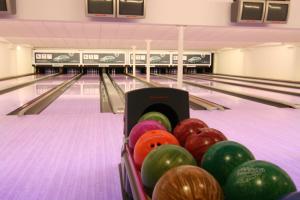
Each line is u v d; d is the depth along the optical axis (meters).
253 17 4.48
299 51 9.37
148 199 1.08
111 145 2.60
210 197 0.85
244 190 0.86
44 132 3.01
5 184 1.82
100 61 14.17
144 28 5.78
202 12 4.55
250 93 6.55
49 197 1.66
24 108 4.36
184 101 1.92
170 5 4.47
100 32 6.43
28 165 2.12
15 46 11.68
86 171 2.03
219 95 6.21
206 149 1.29
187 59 15.16
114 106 4.69
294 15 4.78
